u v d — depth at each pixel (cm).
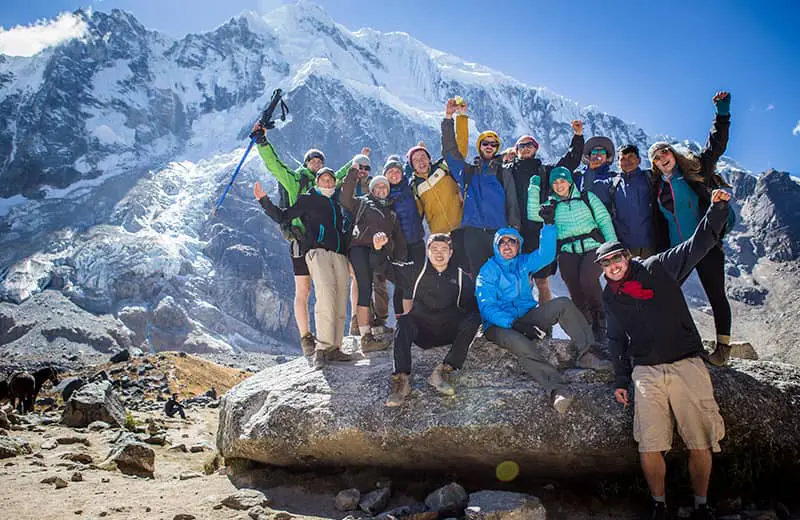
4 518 507
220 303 19462
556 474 663
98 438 1009
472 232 807
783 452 622
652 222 731
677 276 576
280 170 869
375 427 656
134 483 666
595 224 728
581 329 654
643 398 554
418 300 679
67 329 15212
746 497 613
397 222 810
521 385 655
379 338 802
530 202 779
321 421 676
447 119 870
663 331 555
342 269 785
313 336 834
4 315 15812
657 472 547
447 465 674
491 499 552
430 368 702
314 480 688
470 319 651
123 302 18188
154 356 3784
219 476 730
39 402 2036
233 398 792
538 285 834
